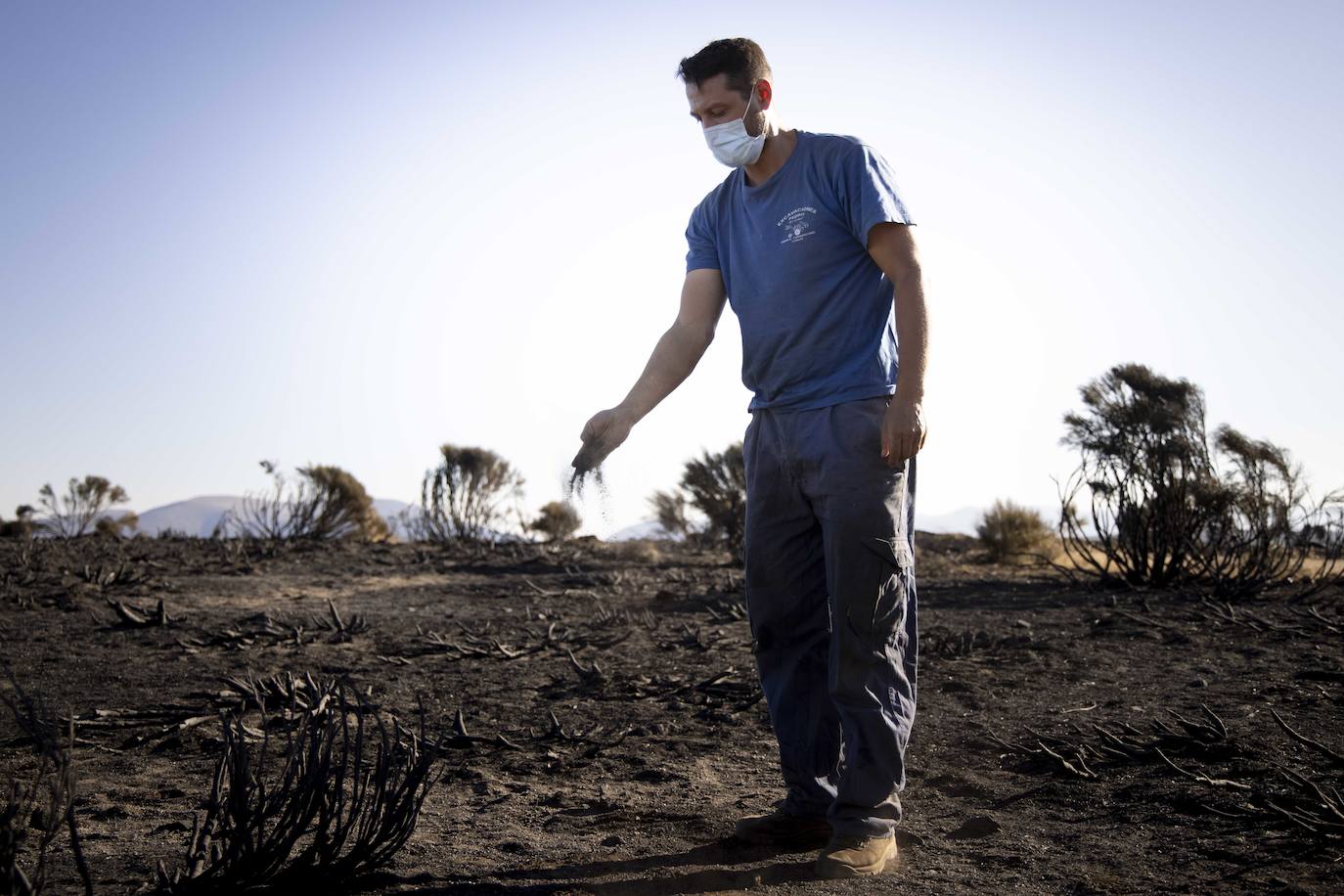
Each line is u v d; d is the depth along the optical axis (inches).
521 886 108.8
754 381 122.3
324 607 378.6
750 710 210.4
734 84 117.0
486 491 676.1
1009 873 114.0
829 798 123.6
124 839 126.6
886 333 118.3
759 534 123.4
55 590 400.8
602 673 242.4
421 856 119.9
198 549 584.4
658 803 145.3
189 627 321.7
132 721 197.6
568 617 356.2
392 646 293.1
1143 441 417.1
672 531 679.7
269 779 155.8
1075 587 420.5
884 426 109.4
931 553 608.1
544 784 157.0
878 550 112.8
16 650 282.8
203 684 237.0
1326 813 129.5
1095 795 145.3
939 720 196.4
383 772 112.3
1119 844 123.9
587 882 110.0
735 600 389.4
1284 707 196.5
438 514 668.1
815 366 116.3
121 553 543.5
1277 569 419.8
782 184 118.7
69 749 98.2
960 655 264.8
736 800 146.6
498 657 274.2
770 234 119.0
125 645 292.0
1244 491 414.6
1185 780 149.2
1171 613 335.9
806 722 124.1
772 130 119.2
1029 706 206.8
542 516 722.8
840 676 114.7
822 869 111.6
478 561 549.3
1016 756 168.7
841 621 114.7
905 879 111.5
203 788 152.9
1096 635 296.7
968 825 131.7
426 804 145.3
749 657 271.1
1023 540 565.9
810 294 116.1
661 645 291.4
